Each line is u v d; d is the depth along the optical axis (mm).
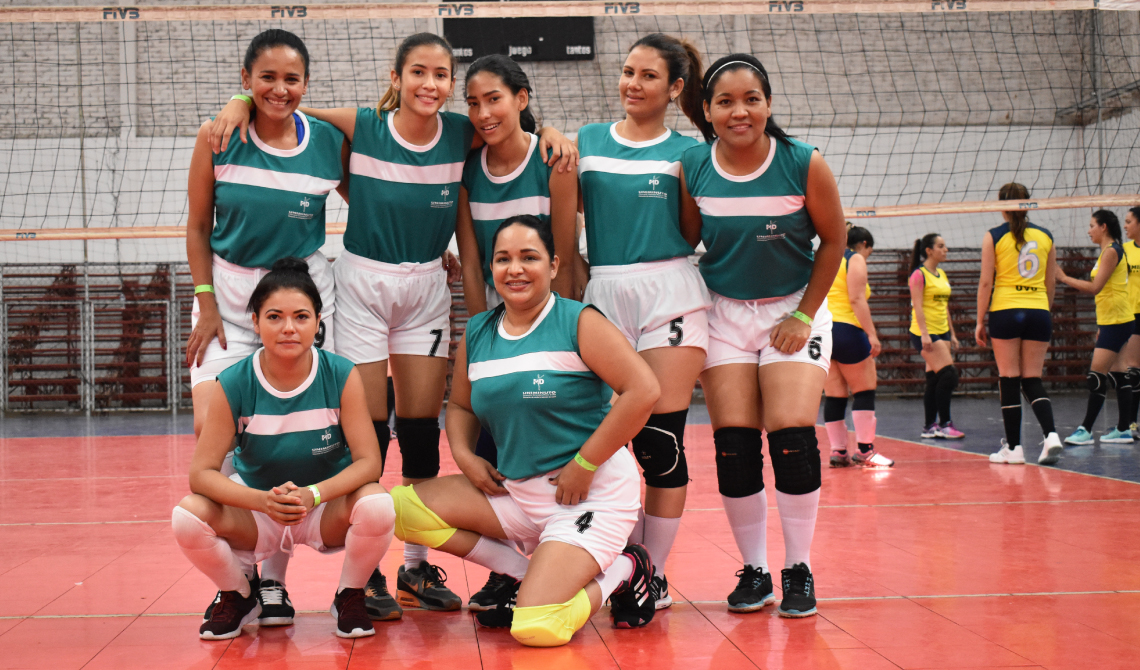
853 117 12617
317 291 2404
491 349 2541
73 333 12227
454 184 2824
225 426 2398
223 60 12375
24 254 12227
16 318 12172
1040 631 2365
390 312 2805
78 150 12234
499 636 2422
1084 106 12547
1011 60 12734
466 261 2939
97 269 12320
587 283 2904
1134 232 7098
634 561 2480
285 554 2605
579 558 2328
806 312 2648
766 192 2621
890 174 12695
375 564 2422
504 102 2650
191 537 2258
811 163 2590
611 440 2346
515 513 2514
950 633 2357
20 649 2291
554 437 2453
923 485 5055
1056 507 4258
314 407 2451
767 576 2750
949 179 12727
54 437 8859
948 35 12695
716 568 3217
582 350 2443
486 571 3221
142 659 2211
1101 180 12531
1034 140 12727
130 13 4398
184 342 12367
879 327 12883
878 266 12867
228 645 2332
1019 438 5945
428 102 2639
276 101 2535
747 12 4754
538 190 2812
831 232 2668
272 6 4500
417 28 12297
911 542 3537
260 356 2436
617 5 4672
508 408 2447
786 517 2623
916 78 12688
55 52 12195
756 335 2717
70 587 2963
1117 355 7094
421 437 2885
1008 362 5918
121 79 12266
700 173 2693
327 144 2715
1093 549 3352
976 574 3000
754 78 2488
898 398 12586
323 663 2176
